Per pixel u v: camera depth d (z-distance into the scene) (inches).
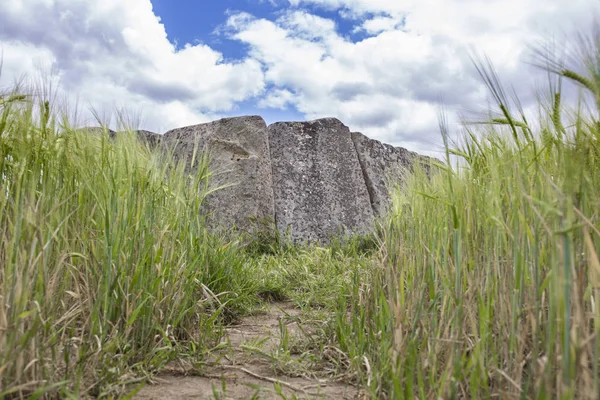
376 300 101.9
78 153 103.4
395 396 73.0
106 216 94.2
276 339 126.0
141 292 100.1
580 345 52.1
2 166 88.6
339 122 327.0
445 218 87.1
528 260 69.5
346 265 211.6
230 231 268.1
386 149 343.9
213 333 117.3
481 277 75.0
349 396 87.4
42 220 78.8
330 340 115.9
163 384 90.6
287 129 316.2
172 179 133.6
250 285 173.3
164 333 97.3
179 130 308.3
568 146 61.2
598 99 57.6
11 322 70.8
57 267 81.9
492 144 82.7
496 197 70.5
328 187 310.0
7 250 77.0
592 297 62.7
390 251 109.3
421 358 74.0
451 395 65.8
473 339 77.9
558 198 55.6
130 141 118.0
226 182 287.0
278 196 300.7
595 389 49.9
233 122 307.6
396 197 122.0
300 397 87.2
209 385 92.0
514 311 63.6
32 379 71.5
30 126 92.4
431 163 108.6
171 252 115.9
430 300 81.2
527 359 67.6
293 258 245.8
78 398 70.9
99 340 84.3
